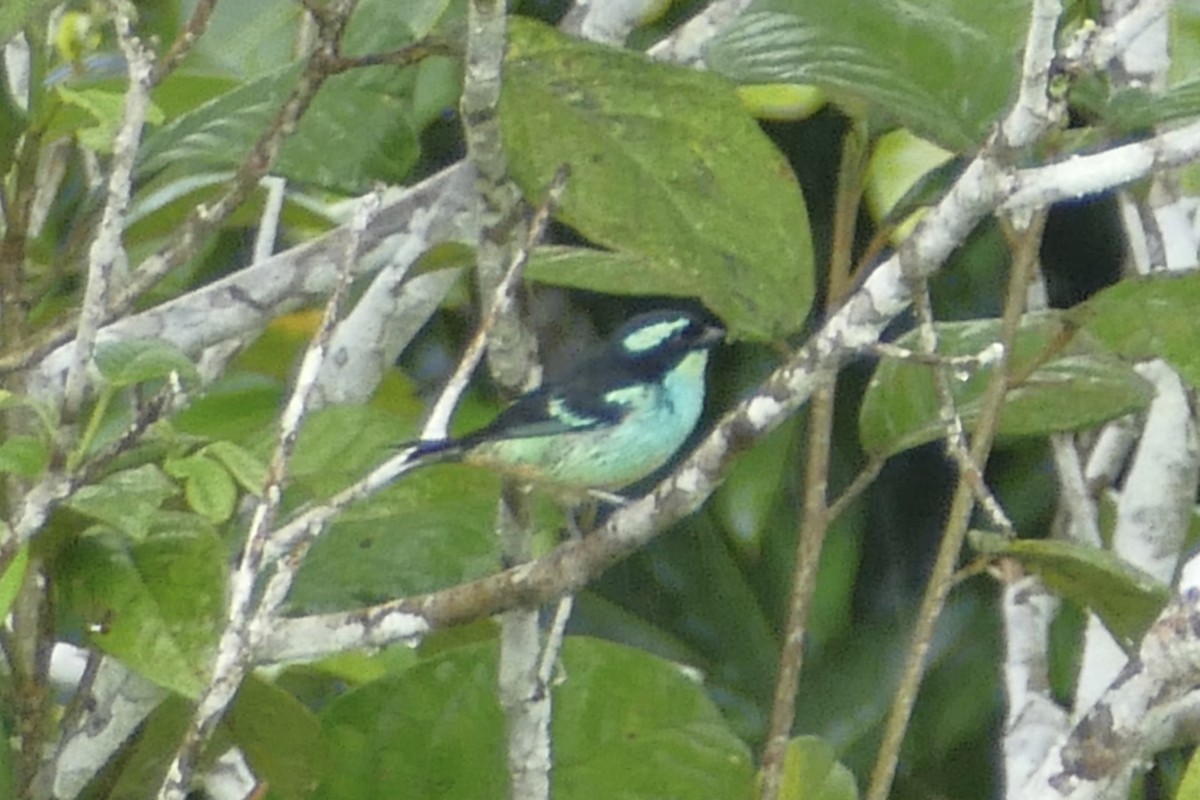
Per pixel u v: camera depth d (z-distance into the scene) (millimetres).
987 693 10117
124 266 7281
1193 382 6340
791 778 6926
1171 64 8219
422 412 9156
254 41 8344
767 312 6410
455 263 7820
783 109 8859
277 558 6230
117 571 5523
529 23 5832
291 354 8812
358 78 7246
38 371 6973
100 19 7566
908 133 8102
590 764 6957
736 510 9500
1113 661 7531
